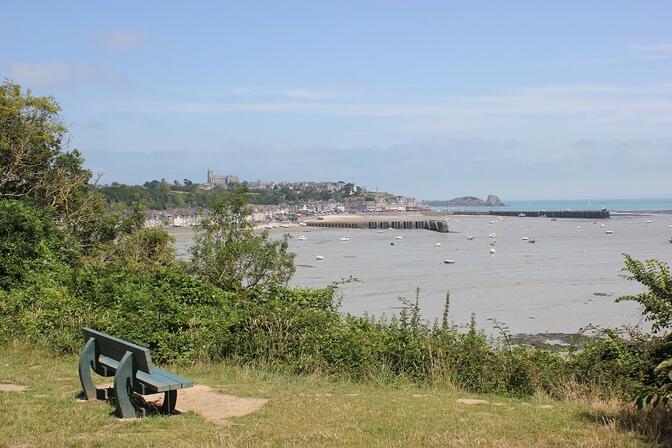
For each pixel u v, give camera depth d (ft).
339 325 43.27
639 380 31.83
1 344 41.93
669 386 24.89
